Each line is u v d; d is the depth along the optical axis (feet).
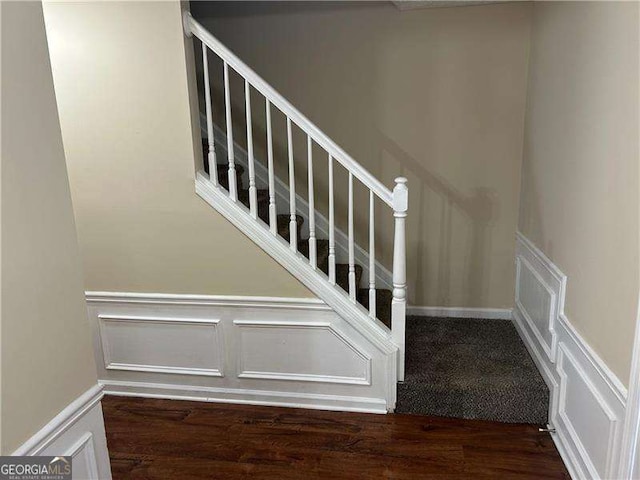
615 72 5.85
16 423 4.05
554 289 7.95
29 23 4.14
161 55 7.82
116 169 8.42
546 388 8.17
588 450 6.48
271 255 8.41
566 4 7.61
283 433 8.21
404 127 10.52
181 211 8.48
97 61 7.97
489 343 9.91
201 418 8.70
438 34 9.96
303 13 10.34
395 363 8.38
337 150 7.86
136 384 9.46
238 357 9.01
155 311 9.05
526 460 7.38
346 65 10.43
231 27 10.64
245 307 8.73
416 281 11.20
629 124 5.49
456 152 10.45
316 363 8.79
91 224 8.76
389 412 8.67
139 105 8.08
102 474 5.16
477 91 10.09
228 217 8.36
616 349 5.76
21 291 4.08
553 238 8.13
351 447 7.79
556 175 8.02
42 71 4.29
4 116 3.90
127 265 8.88
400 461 7.44
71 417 4.63
